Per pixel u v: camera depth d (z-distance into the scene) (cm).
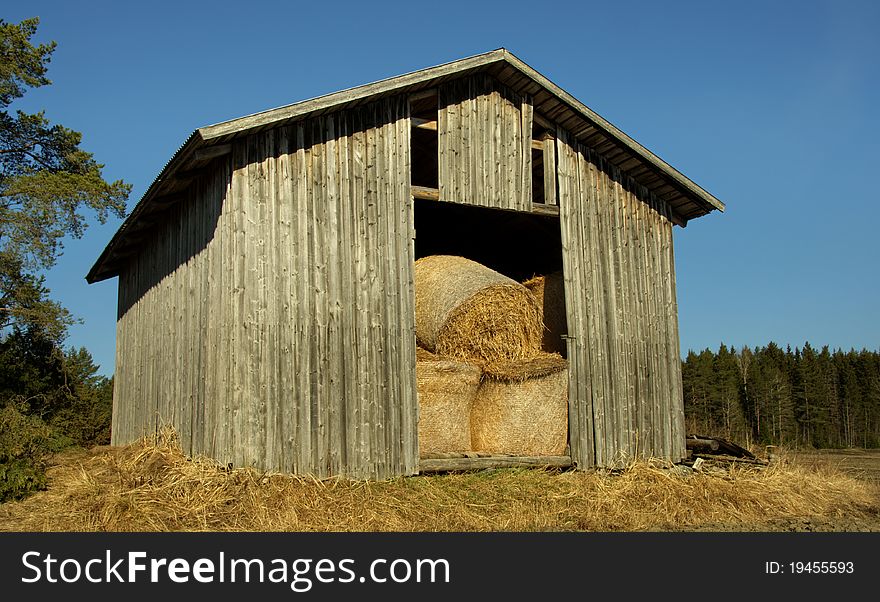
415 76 1107
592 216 1305
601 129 1271
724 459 1359
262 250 1001
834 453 3331
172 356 1178
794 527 1002
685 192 1357
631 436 1270
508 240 1578
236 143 1009
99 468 1083
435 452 1091
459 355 1130
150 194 1152
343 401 1020
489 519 951
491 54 1171
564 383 1200
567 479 1128
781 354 6438
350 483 993
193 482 917
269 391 974
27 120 2245
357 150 1092
